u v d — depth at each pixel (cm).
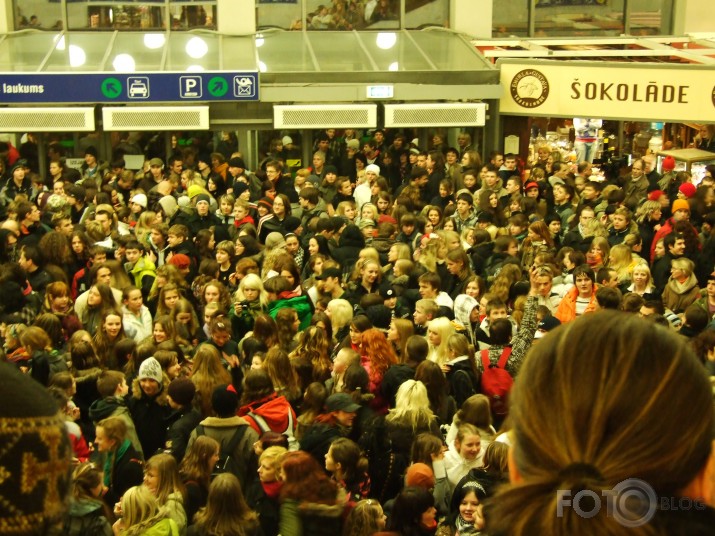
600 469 103
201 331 1067
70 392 820
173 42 2259
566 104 2105
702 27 2436
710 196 1537
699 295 1170
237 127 2125
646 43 2308
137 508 619
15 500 94
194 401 845
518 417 110
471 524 632
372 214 1481
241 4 2297
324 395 805
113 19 2302
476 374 885
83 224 1428
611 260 1212
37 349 900
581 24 2408
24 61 2147
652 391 105
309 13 2336
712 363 833
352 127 2100
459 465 712
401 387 773
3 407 94
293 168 2145
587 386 106
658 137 2147
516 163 1892
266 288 1096
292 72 2116
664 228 1347
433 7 2355
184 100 2070
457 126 2111
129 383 890
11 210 1444
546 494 104
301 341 931
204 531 610
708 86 2003
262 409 786
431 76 2125
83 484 617
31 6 2288
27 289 1106
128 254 1267
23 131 2050
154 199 1723
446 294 1124
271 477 677
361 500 612
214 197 1858
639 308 1023
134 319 1082
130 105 2088
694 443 103
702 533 100
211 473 713
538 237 1305
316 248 1338
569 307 1070
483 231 1332
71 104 2069
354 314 1111
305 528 568
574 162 2136
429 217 1438
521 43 2314
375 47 2256
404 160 2081
